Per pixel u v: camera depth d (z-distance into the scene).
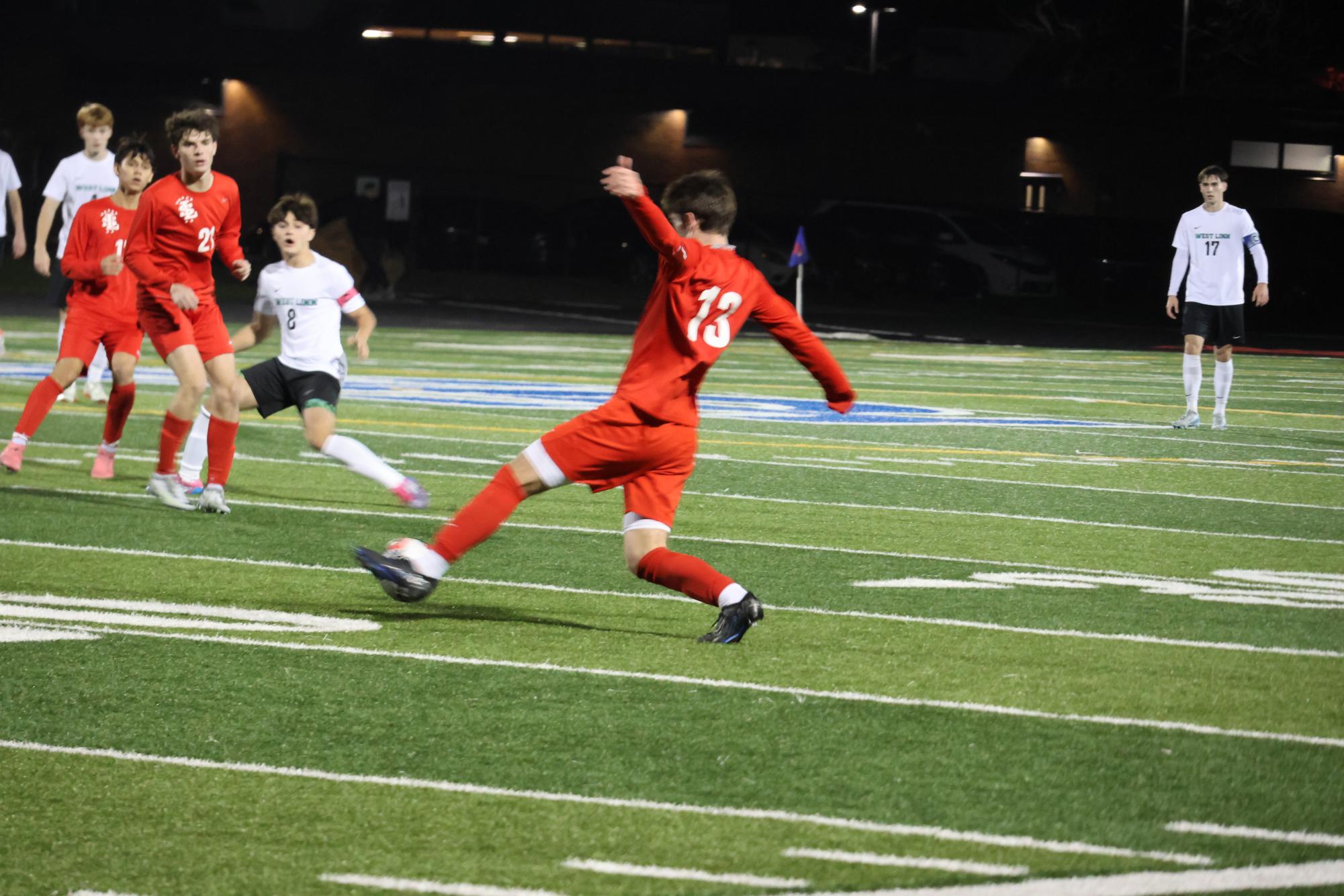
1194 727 18.75
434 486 37.56
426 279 144.88
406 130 154.50
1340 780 16.81
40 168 144.62
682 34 181.00
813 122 160.25
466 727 18.44
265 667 21.05
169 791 16.22
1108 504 37.22
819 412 57.16
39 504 33.25
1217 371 54.66
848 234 143.38
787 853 14.62
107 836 14.96
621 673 20.95
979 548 31.20
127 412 36.88
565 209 148.88
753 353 89.12
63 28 144.38
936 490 39.00
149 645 22.11
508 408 55.34
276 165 152.50
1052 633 23.80
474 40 175.38
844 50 196.62
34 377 60.25
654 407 21.33
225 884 13.84
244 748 17.61
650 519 22.19
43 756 17.30
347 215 146.12
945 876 14.06
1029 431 52.72
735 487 38.72
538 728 18.44
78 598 24.95
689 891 13.71
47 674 20.55
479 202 147.50
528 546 30.39
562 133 157.12
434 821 15.39
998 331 115.44
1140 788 16.50
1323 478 42.62
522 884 13.86
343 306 30.98
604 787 16.39
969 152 162.12
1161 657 22.36
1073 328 122.62
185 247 32.22
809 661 21.78
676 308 21.02
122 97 147.75
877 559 29.84
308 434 30.62
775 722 18.75
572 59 155.25
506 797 16.09
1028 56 196.75
